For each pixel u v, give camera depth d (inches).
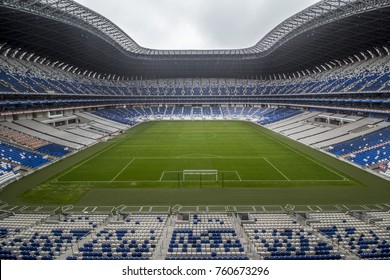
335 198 1320.1
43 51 3358.8
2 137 2132.1
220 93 5329.7
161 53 4901.6
